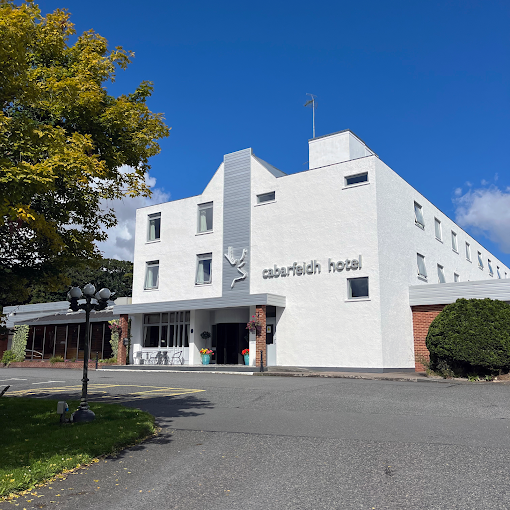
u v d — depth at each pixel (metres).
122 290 55.00
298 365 22.83
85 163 7.65
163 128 10.11
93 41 10.12
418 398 11.95
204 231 27.66
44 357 35.03
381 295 21.08
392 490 5.55
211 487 5.86
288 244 24.14
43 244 9.47
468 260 33.62
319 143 27.30
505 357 15.73
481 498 5.22
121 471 6.56
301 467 6.52
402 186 24.39
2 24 6.93
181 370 24.38
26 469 6.26
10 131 7.27
